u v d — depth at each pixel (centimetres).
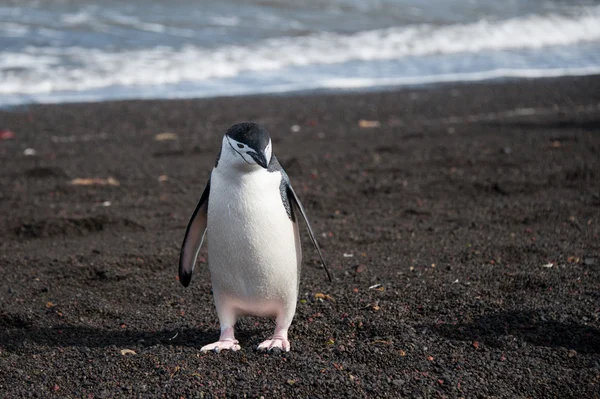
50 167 1301
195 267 843
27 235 971
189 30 2730
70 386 559
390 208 1095
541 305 690
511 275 774
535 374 573
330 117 1786
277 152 1435
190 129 1650
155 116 1758
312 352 610
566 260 830
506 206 1076
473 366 584
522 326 654
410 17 3247
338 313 692
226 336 611
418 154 1419
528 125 1673
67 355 613
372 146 1491
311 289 750
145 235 971
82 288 784
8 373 579
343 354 604
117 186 1214
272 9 3161
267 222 561
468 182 1216
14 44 2355
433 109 1884
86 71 2156
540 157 1371
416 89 2139
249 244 562
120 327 684
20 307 721
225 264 575
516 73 2403
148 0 3112
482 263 827
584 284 750
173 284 791
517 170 1283
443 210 1077
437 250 881
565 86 2181
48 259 856
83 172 1299
